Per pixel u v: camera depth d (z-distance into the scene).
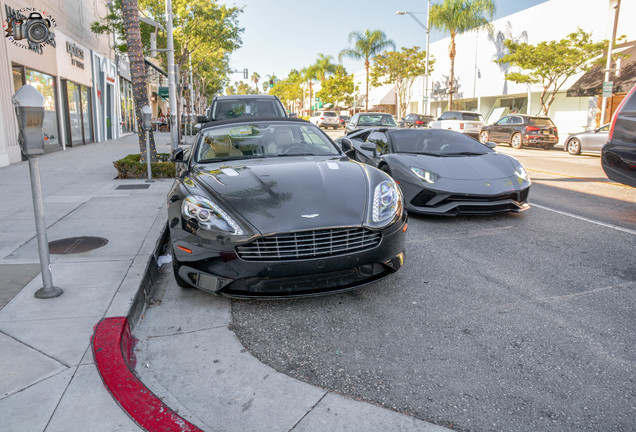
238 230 3.12
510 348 2.82
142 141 10.48
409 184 5.86
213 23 24.52
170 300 3.60
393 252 3.42
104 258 4.17
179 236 3.37
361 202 3.42
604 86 18.31
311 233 3.13
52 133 15.96
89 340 2.71
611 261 4.35
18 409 2.12
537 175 10.46
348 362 2.69
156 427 2.03
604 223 5.80
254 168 3.95
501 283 3.85
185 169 4.36
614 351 2.76
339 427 2.13
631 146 5.95
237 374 2.58
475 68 30.23
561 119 24.09
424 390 2.41
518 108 27.16
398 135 7.05
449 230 5.53
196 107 46.53
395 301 3.52
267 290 3.16
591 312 3.28
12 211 6.29
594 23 21.45
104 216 5.98
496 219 6.07
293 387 2.45
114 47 22.50
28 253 4.37
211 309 3.42
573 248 4.77
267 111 9.70
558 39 23.58
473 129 22.39
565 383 2.46
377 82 41.50
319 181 3.62
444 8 27.41
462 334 3.00
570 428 2.12
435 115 36.75
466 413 2.23
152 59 35.06
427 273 4.09
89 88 21.47
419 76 38.56
